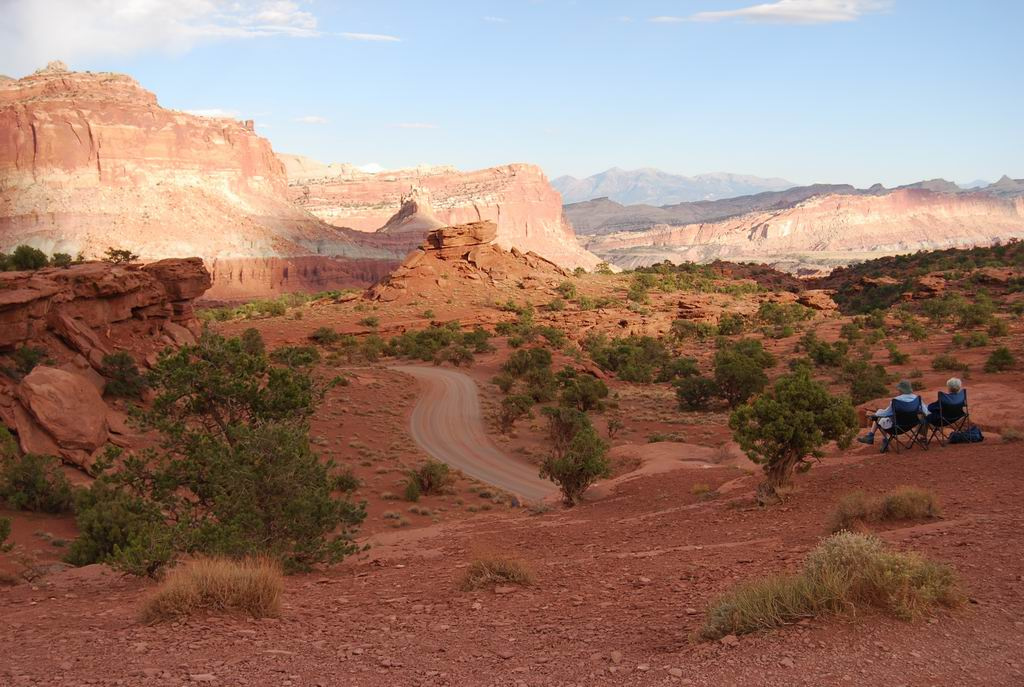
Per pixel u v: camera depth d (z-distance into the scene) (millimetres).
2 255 71188
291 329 117750
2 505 30672
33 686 5707
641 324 121312
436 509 35500
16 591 14188
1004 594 6184
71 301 50688
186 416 23016
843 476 15555
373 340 103438
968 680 4586
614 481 26656
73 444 38062
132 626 7941
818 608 5824
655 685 4938
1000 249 193000
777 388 15625
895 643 5188
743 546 10586
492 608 8188
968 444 16844
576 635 6598
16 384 41406
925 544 8430
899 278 180000
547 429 58688
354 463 45438
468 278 151375
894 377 68812
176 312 65062
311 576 12953
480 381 79625
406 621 7738
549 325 121562
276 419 23203
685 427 57375
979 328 104938
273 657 6293
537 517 21500
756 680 4785
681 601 7461
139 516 20234
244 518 13422
